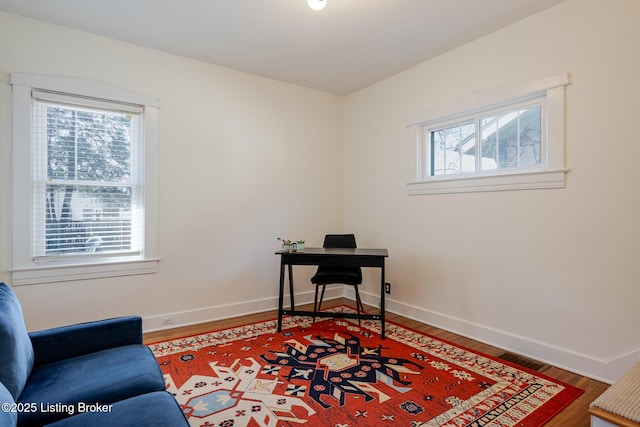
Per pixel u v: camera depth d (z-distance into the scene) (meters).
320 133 4.18
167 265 3.17
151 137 3.06
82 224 2.84
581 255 2.29
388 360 2.47
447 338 2.93
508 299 2.69
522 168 2.67
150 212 3.06
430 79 3.28
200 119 3.33
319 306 3.81
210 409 1.85
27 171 2.57
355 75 3.69
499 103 2.74
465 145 3.10
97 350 1.76
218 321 3.37
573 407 1.89
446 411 1.85
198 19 2.60
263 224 3.73
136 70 3.00
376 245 3.92
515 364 2.43
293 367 2.36
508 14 2.52
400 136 3.61
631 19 2.08
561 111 2.36
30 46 2.59
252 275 3.66
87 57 2.79
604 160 2.19
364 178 4.09
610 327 2.17
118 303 2.94
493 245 2.79
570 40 2.32
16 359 1.30
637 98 2.06
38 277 2.61
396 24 2.66
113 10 2.48
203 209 3.36
